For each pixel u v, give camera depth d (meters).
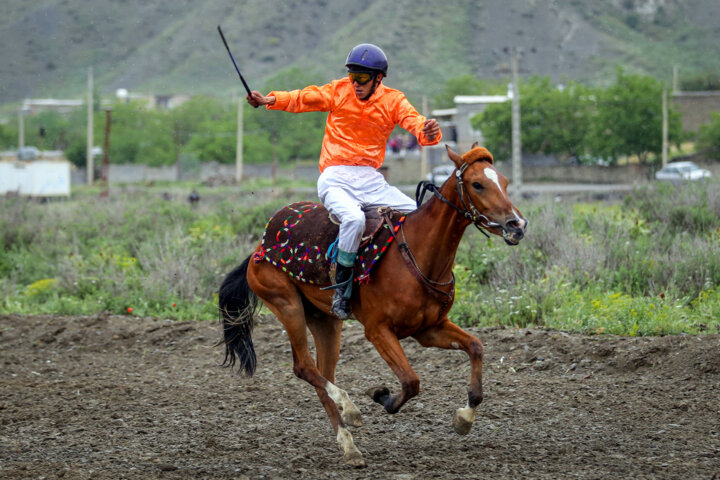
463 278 13.76
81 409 8.45
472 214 6.32
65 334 12.50
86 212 22.80
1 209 21.94
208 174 73.00
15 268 18.00
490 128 57.59
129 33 138.50
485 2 153.25
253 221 20.06
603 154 55.50
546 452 6.66
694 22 149.12
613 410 7.91
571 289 12.77
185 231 19.16
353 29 140.38
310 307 7.77
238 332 8.16
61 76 125.31
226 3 147.88
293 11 148.25
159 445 7.15
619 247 14.39
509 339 10.79
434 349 10.81
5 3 145.00
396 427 7.64
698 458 6.36
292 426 7.77
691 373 8.95
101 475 6.29
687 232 15.84
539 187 47.22
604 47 137.00
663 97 53.84
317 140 75.81
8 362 10.98
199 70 125.94
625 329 10.92
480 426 7.56
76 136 84.12
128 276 15.38
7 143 83.19
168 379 9.95
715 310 11.43
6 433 7.56
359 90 7.00
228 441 7.25
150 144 76.75
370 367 10.30
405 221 6.73
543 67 131.75
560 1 154.88
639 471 6.09
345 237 6.79
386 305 6.60
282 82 75.56
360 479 6.13
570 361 9.88
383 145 7.38
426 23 142.38
